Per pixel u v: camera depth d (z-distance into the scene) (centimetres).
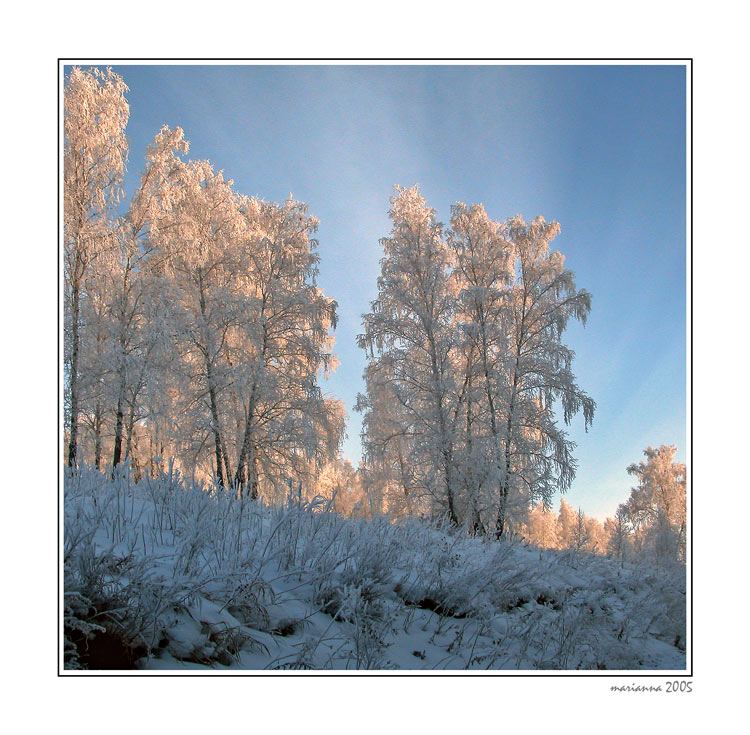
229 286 1775
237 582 323
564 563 636
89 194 1552
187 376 1653
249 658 295
